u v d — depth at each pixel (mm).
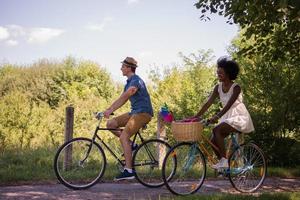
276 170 10219
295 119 11648
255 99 11797
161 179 8086
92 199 6879
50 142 17609
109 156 11453
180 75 18094
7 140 16906
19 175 8328
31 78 25234
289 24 10172
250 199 6828
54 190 7484
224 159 7281
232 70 7324
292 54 11031
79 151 8023
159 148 8250
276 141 11570
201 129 7105
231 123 7230
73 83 24641
